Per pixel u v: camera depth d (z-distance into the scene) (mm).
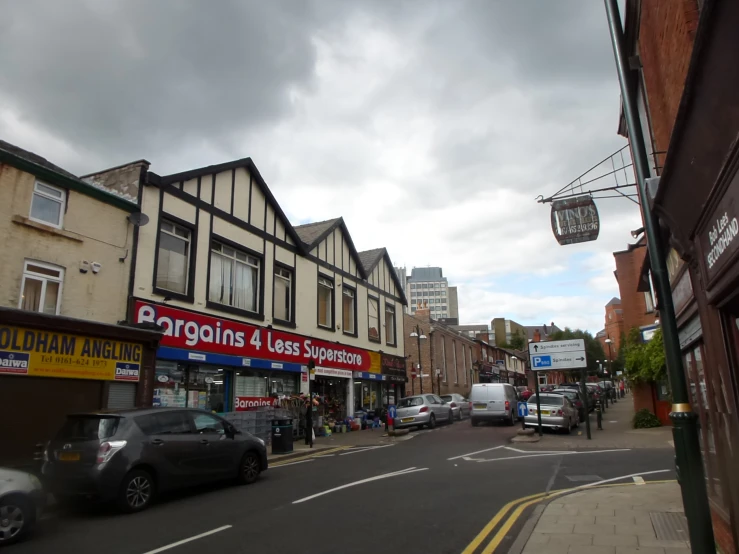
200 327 15969
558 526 6828
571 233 10727
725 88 3266
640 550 5742
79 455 8258
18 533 6785
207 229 16891
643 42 7449
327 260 24234
